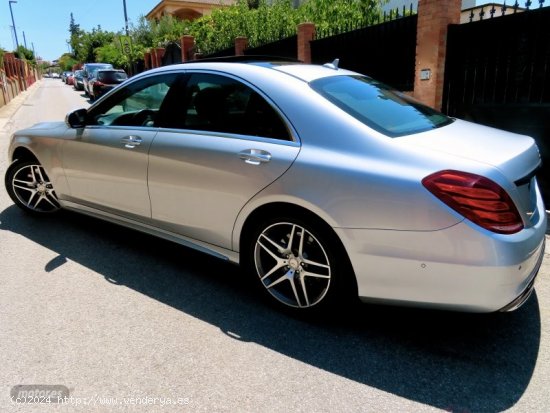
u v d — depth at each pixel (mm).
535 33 5184
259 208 2916
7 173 4812
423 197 2322
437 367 2490
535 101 5285
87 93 26094
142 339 2760
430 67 6375
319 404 2229
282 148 2807
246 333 2820
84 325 2910
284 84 2967
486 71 5816
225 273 3648
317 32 10414
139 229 3828
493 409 2182
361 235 2504
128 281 3508
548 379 2377
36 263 3818
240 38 13367
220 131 3150
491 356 2574
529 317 2951
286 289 3057
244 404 2232
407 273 2430
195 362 2549
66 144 4191
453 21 6227
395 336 2775
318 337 2771
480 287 2281
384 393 2299
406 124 2859
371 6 11859
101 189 3980
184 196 3303
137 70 30766
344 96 2986
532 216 2551
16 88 28266
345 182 2529
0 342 2725
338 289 2707
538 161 2740
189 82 3424
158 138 3441
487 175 2281
